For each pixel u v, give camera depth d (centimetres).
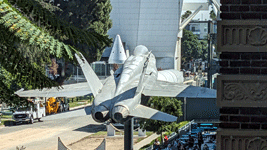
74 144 3747
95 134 4244
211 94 2834
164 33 11112
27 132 4369
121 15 10994
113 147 3619
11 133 4312
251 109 859
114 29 11162
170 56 11344
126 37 11206
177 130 3722
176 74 4309
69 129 4553
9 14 1262
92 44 1445
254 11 856
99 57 7619
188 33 17088
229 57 866
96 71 9338
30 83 1517
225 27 858
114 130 4116
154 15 10950
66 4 7775
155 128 3669
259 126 856
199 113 4866
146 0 10806
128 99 2569
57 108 5381
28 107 1736
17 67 1478
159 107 3750
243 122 862
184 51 16900
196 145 3353
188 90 2908
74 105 6675
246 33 852
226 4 864
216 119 4831
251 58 861
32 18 1447
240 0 859
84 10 7800
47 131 4425
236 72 865
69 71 7806
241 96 854
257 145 853
